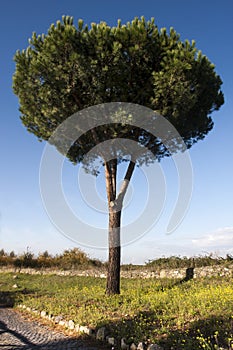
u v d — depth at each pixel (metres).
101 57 11.23
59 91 11.81
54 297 14.30
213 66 13.37
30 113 13.05
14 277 22.27
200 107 13.94
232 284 12.11
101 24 11.97
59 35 11.37
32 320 11.34
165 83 11.31
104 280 18.12
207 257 16.12
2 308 14.32
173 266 16.55
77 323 9.35
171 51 11.80
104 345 7.89
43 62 11.37
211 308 8.65
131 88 12.02
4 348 7.86
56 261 25.52
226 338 6.63
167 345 7.00
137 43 11.67
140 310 9.77
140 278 16.77
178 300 10.16
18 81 12.45
